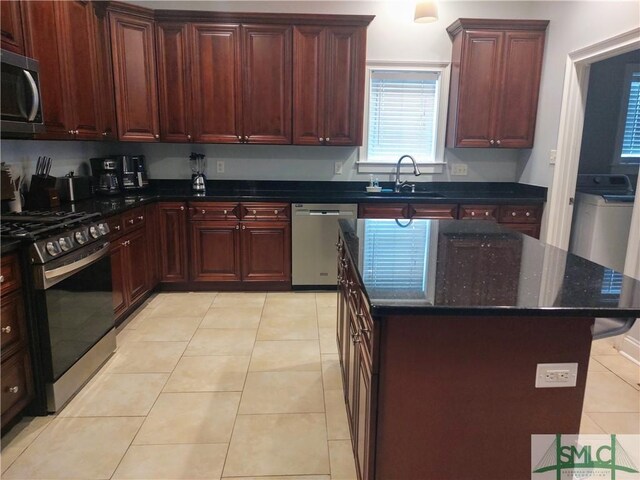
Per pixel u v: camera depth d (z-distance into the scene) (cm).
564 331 137
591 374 267
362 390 159
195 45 385
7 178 265
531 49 400
